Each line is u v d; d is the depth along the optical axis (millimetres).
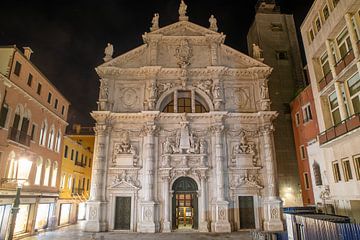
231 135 28484
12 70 20531
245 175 27078
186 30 31922
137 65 30781
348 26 16828
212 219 25781
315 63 21828
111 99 29453
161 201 26297
